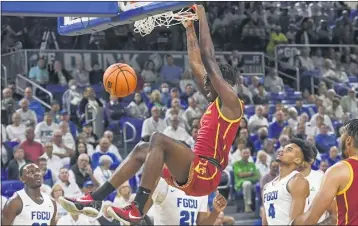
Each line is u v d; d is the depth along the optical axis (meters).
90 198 5.89
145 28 7.57
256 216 14.62
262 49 22.75
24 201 9.59
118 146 16.70
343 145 5.87
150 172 5.71
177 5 7.02
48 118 14.90
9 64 19.52
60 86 18.56
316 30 23.72
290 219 8.06
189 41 6.59
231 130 5.98
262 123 17.06
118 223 12.74
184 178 5.88
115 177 5.95
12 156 13.98
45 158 13.02
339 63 23.33
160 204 9.04
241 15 22.59
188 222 9.11
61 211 12.20
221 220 12.34
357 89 21.77
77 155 13.98
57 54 19.44
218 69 6.01
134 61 20.25
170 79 19.70
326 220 7.18
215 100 6.08
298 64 22.47
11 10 7.69
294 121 17.33
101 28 8.31
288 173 8.31
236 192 14.85
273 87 20.78
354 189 5.59
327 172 5.66
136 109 17.02
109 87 6.27
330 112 19.38
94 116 16.52
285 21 23.16
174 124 15.25
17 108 16.80
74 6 7.74
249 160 14.92
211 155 5.91
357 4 24.77
